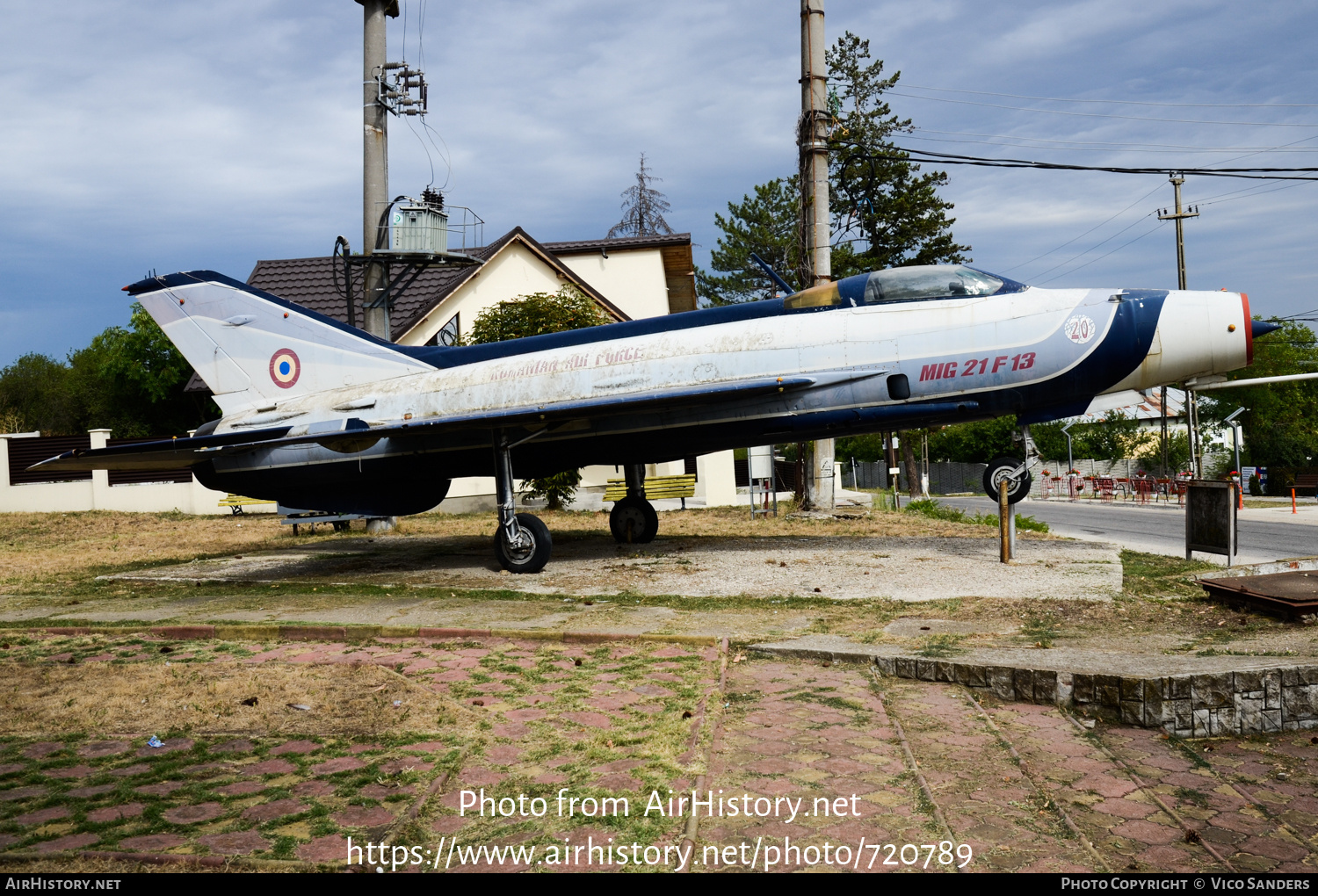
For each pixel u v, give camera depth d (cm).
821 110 1772
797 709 538
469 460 1288
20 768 445
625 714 525
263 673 633
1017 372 1057
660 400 1077
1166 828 393
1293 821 407
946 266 1147
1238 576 878
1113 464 5012
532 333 1862
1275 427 4966
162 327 1355
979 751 473
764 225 5784
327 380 1325
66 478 2411
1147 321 1028
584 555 1288
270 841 355
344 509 1347
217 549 1598
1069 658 606
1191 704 532
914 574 999
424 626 776
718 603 891
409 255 1653
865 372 1095
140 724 517
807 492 1941
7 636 812
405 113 1703
